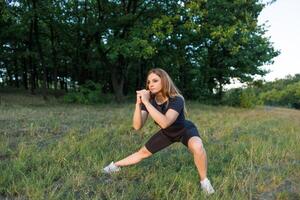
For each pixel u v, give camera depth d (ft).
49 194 14.29
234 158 21.45
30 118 35.04
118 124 33.71
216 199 14.58
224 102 89.71
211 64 92.53
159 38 65.82
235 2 69.31
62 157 19.20
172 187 15.97
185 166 19.30
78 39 80.79
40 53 72.02
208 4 67.72
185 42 77.05
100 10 69.72
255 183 17.52
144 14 70.74
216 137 30.07
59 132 28.12
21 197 14.17
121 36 69.87
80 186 15.60
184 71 95.66
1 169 17.03
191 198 14.47
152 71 15.24
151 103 15.52
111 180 16.63
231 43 72.43
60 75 117.60
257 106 97.91
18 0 66.64
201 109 62.49
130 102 70.74
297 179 18.58
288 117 61.11
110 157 19.97
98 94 66.33
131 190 15.16
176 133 15.85
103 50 72.18
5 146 21.74
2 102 56.65
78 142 23.24
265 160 22.17
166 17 65.62
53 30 80.07
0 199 13.97
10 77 126.31
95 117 39.11
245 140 28.86
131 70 104.58
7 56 94.53
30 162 18.47
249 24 72.13
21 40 88.38
